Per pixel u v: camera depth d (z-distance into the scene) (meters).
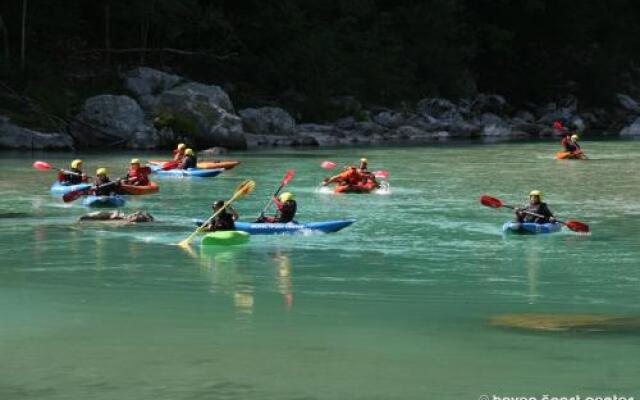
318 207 27.08
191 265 18.38
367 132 65.19
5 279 17.09
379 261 18.91
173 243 20.83
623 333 13.36
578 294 16.14
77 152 47.84
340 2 75.25
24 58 54.00
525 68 88.94
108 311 14.73
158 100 53.81
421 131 67.94
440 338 13.13
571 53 91.50
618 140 65.88
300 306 15.06
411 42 81.25
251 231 21.94
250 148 54.53
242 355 12.35
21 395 10.90
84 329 13.65
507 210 26.69
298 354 12.38
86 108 51.69
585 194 30.83
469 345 12.78
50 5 57.47
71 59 58.94
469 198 29.56
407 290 16.28
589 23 90.88
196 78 64.62
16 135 48.53
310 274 17.59
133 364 11.98
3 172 36.41
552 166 42.09
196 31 63.25
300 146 57.09
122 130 51.19
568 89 89.50
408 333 13.40
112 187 28.89
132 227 23.00
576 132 78.25
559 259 19.30
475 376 11.50
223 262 18.67
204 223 20.98
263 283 16.78
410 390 11.04
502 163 43.84
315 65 67.69
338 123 66.50
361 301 15.45
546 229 22.56
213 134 52.75
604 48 94.31
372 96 74.88
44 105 51.75
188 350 12.59
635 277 17.55
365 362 12.07
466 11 88.38
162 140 51.41
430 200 28.91
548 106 86.94
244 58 65.75
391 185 33.41
